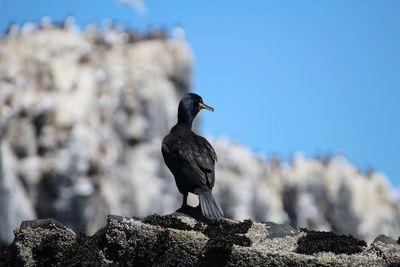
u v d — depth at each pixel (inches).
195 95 577.3
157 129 3558.1
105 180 3078.2
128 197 3235.7
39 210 2938.0
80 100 3277.6
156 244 435.8
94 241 452.8
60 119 3137.3
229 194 3545.8
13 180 2913.4
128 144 3432.6
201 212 512.1
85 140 3088.1
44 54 3481.8
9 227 2824.8
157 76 3659.0
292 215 3698.3
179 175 526.6
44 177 2952.8
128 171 3341.5
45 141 3061.0
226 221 482.0
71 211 2938.0
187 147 535.2
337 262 398.3
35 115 3127.5
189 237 429.4
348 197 3703.3
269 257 409.1
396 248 421.4
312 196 3708.2
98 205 3009.4
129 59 3646.7
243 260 414.6
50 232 458.6
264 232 455.2
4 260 467.8
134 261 439.8
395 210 3791.8
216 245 419.5
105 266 441.4
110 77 3491.6
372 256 412.8
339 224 3681.1
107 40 3718.0
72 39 3683.6
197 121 3745.1
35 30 3708.2
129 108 3479.3
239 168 3646.7
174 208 3437.5
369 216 3740.2
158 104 3572.8
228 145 3730.3
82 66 3484.3
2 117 3095.5
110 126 3336.6
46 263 453.1
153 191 3336.6
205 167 526.0
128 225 444.5
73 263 445.1
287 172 3791.8
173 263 426.9
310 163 3831.2
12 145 3026.6
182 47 3821.4
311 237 441.4
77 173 2997.0
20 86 3250.5
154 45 3747.5
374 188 3858.3
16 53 3474.4
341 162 3841.0
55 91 3297.2
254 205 3602.4
